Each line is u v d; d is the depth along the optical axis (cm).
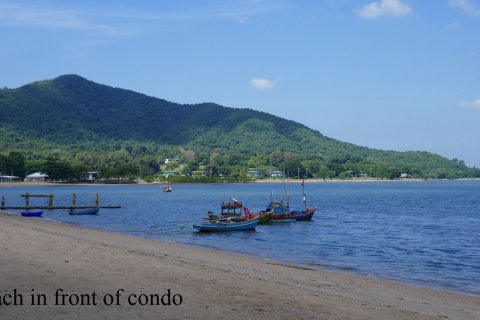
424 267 2833
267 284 1809
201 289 1605
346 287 1970
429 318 1466
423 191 15675
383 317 1416
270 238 4116
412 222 5769
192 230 4659
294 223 5416
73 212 6406
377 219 6144
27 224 4194
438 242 4012
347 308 1489
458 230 4953
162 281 1709
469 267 2845
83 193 13962
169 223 5438
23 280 1573
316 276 2230
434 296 1931
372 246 3722
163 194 13525
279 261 2852
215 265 2334
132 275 1792
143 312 1278
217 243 3725
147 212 7006
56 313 1226
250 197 11831
